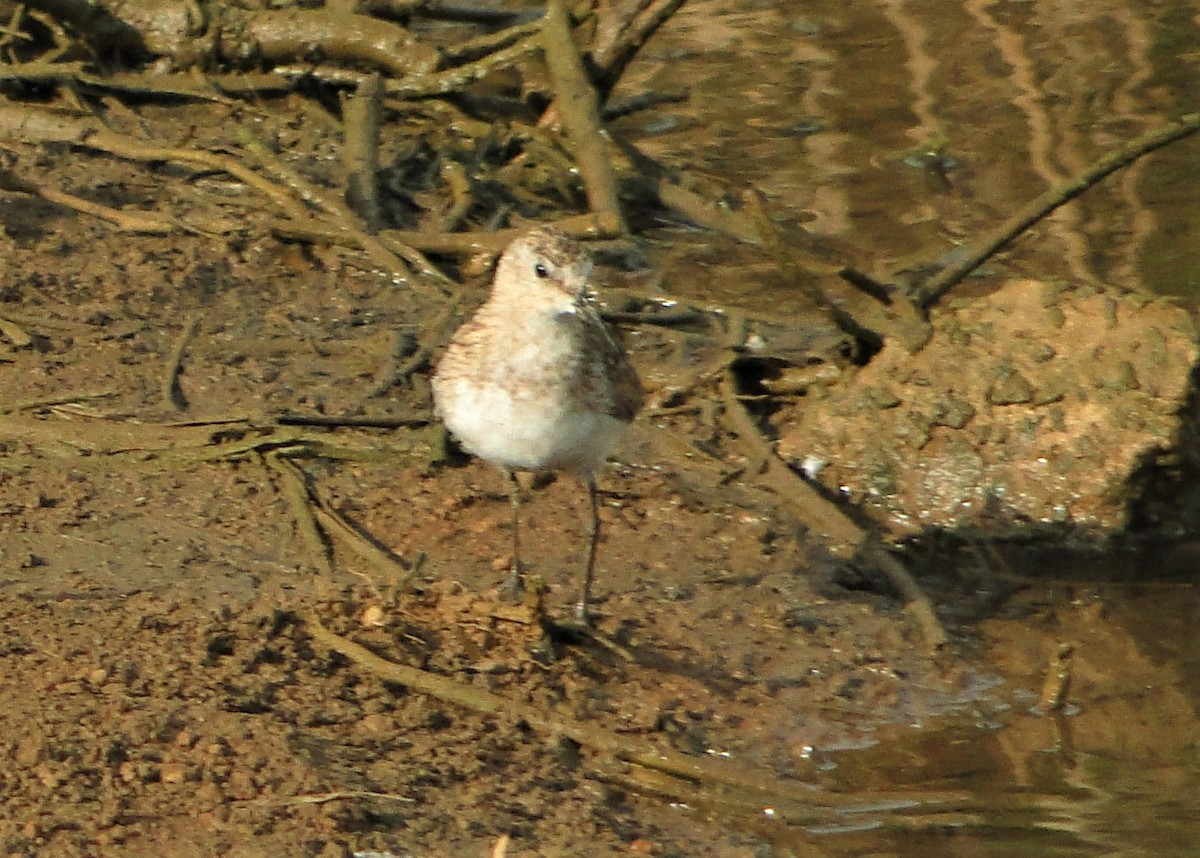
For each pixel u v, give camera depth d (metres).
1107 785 9.41
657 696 9.90
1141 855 8.76
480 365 10.20
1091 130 17.69
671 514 11.86
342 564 10.96
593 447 10.38
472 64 16.92
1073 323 12.52
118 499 11.48
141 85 16.94
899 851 8.77
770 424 13.01
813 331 14.04
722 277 15.16
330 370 13.18
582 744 9.37
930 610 10.88
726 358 13.26
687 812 9.00
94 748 8.69
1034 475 12.16
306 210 15.13
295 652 9.77
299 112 17.08
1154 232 15.66
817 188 16.67
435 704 9.52
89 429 12.09
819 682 10.23
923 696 10.20
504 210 15.70
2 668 9.33
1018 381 12.34
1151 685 10.42
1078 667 10.59
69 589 10.36
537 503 11.89
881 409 12.53
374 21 17.36
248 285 14.30
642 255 15.47
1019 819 9.06
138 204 15.23
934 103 18.45
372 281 14.53
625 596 10.93
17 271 14.00
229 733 8.95
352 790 8.62
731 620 10.75
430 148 16.88
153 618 9.95
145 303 13.88
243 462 11.98
